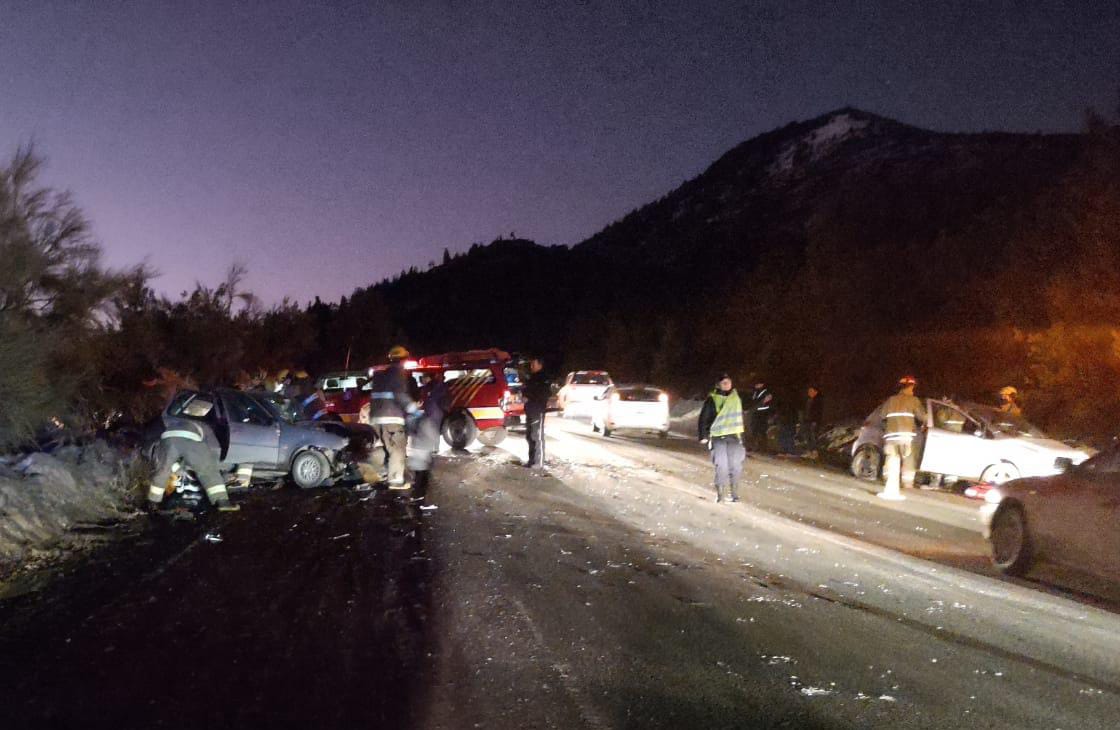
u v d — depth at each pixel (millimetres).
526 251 158500
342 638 7215
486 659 6797
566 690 6223
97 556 9914
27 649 6887
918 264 29688
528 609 8102
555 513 13031
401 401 14953
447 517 12531
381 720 5668
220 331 30547
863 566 10320
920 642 7508
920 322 28781
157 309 28422
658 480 17125
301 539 10930
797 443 26562
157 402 22016
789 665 6832
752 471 20016
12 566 9414
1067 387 22266
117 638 7156
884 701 6172
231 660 6688
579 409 38719
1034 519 10109
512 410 21891
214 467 12797
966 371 27188
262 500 13898
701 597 8680
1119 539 9102
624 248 176625
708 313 48000
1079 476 9914
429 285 150500
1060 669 6945
